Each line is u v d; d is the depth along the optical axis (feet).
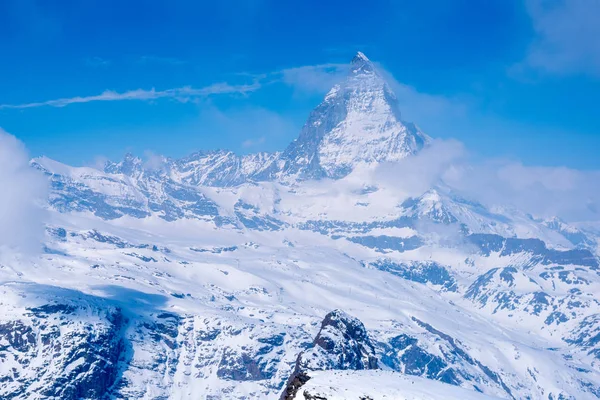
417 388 452.35
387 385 453.99
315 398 440.45
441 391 449.06
